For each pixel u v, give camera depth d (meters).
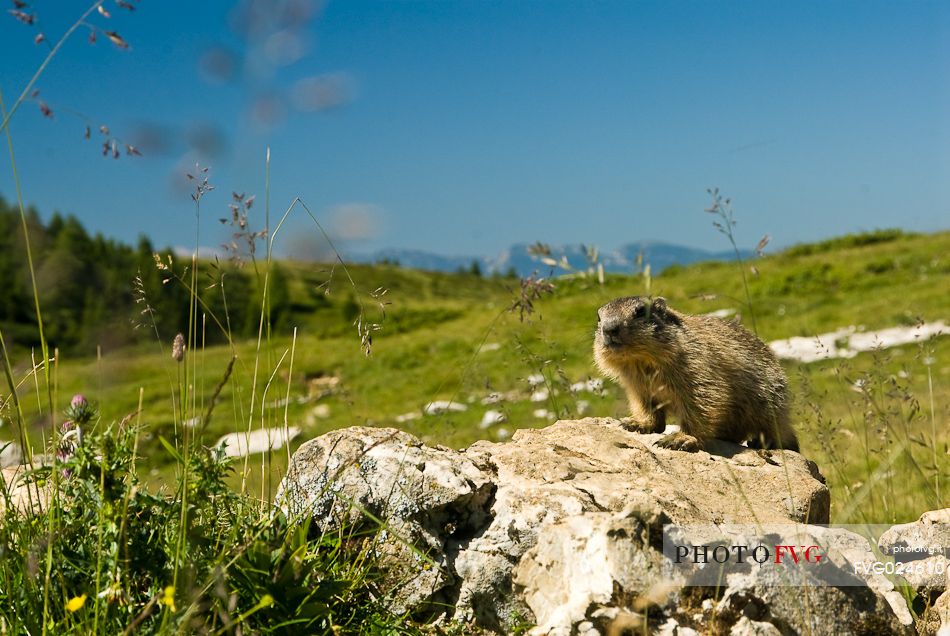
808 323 22.72
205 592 3.20
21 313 32.88
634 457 4.95
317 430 13.32
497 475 4.50
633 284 12.02
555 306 24.98
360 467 4.27
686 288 29.55
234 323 26.75
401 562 4.05
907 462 7.37
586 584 3.54
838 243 37.12
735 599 3.40
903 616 3.91
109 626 3.19
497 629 3.94
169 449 3.49
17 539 3.58
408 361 23.78
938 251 30.70
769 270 31.30
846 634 3.41
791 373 10.04
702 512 4.16
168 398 16.78
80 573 3.42
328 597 3.67
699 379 5.88
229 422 12.98
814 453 8.68
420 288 62.12
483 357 21.12
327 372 23.75
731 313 25.08
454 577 4.05
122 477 3.62
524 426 11.05
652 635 3.38
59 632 3.20
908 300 23.22
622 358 6.08
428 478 4.19
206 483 3.45
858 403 8.41
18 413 3.65
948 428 8.37
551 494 4.18
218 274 4.09
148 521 3.59
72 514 3.55
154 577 3.32
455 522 4.19
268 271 4.13
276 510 3.94
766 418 6.18
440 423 7.12
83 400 3.43
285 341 26.30
